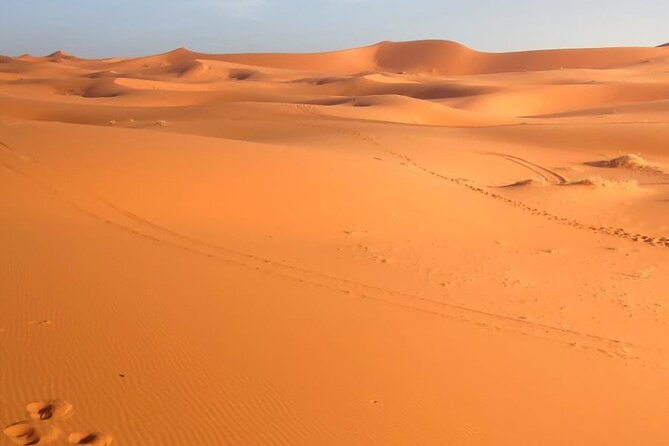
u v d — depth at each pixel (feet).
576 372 27.04
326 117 175.01
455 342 28.45
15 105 183.32
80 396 17.38
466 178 91.97
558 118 200.03
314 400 19.61
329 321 28.27
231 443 16.34
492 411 21.27
